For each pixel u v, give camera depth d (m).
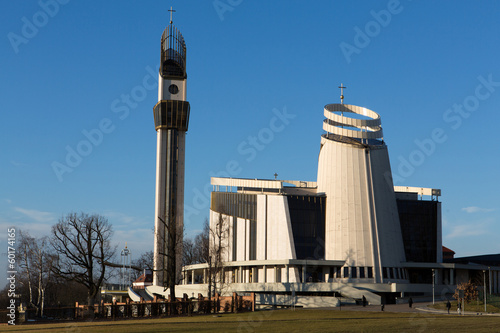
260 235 110.06
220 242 105.12
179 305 72.56
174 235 86.62
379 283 99.50
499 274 111.69
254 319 58.84
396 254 107.06
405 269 108.12
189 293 107.75
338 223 107.31
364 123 108.62
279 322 54.19
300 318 59.34
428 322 52.09
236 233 112.31
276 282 101.31
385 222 107.69
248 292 101.06
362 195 107.88
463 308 74.06
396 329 45.22
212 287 101.38
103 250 81.19
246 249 110.69
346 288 95.00
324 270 105.81
